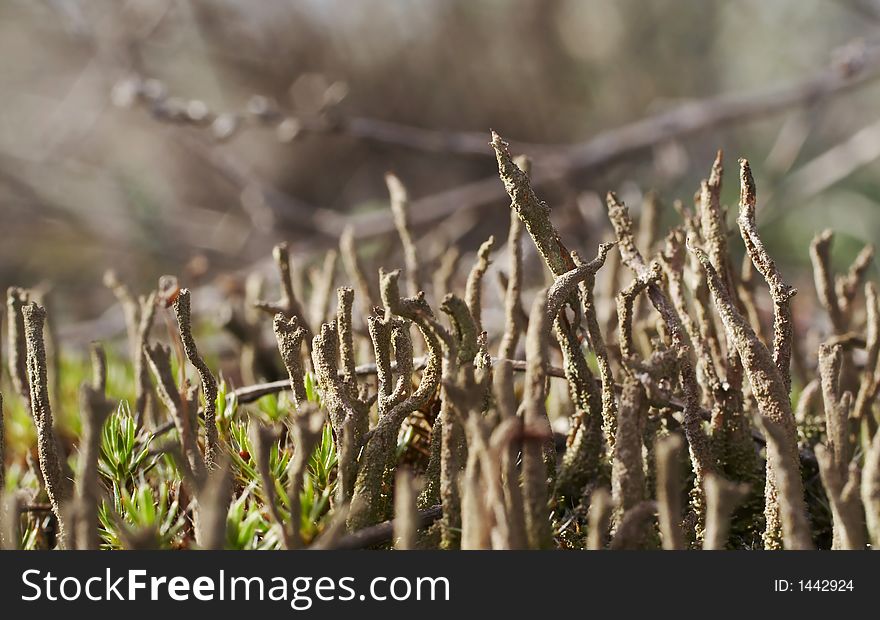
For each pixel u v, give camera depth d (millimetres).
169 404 348
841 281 400
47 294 410
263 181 1545
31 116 1521
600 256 351
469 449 337
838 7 1421
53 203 1127
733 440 365
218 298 687
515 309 373
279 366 454
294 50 1530
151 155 1568
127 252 1120
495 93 1624
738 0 1535
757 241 353
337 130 765
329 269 410
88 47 1122
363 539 345
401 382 356
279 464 362
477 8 1618
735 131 1375
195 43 1423
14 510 343
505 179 356
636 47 1604
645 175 1153
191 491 351
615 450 342
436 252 503
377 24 1620
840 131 1403
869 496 335
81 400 331
